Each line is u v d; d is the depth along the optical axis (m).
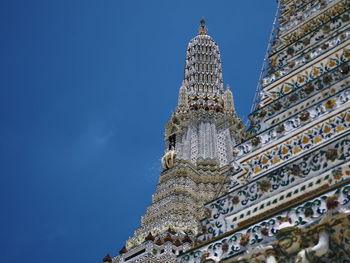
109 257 49.97
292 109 16.86
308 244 10.98
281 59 20.70
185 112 76.06
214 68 86.19
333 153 13.02
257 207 14.01
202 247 13.34
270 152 15.50
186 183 60.62
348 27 18.02
